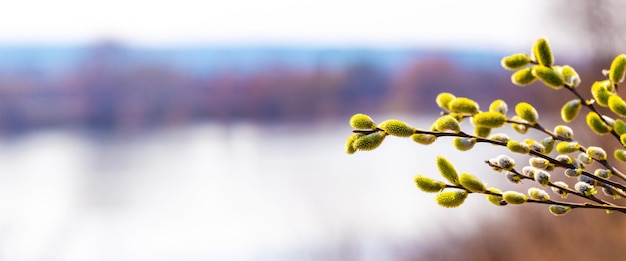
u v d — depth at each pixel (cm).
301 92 2825
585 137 216
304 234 479
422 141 58
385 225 445
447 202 56
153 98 2955
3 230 601
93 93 2928
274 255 444
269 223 594
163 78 2972
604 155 58
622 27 240
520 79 64
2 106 2709
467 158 489
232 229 611
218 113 2925
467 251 302
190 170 1244
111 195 915
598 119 61
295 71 2866
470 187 55
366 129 57
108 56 2989
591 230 247
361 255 372
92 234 614
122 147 1836
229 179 1065
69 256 521
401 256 345
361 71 2736
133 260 516
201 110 2922
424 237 359
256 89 2903
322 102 2727
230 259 474
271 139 1911
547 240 262
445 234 339
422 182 56
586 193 54
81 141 2095
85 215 730
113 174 1191
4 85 2764
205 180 1074
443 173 56
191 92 2947
